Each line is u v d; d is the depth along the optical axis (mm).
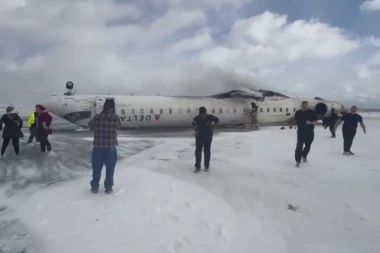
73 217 5387
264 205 6570
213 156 11883
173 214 5594
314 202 6809
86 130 25203
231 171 9492
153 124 26125
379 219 5906
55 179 8406
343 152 12781
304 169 9867
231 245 4656
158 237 4699
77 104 24656
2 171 9234
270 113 29859
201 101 27844
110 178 6656
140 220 5242
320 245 4859
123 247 4379
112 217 5328
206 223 5336
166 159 11352
